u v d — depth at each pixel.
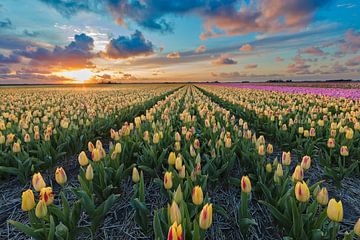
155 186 4.18
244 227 2.64
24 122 6.34
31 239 3.04
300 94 19.42
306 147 4.96
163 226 2.30
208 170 3.79
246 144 4.60
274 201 2.89
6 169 3.80
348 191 4.05
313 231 2.19
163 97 22.56
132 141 4.62
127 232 3.09
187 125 6.60
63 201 2.46
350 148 4.54
